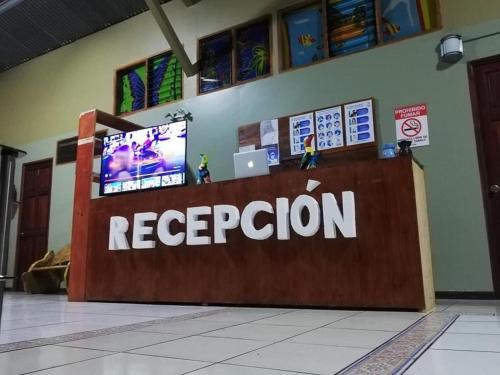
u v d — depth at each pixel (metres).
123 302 3.89
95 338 1.93
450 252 3.73
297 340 1.79
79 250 4.20
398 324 2.21
